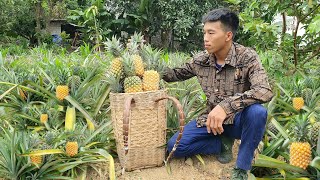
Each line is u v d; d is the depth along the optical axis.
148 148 2.82
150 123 2.78
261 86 2.52
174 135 2.94
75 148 2.75
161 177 2.81
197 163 3.02
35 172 2.70
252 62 2.64
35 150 2.63
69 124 3.31
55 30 16.19
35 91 3.74
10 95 4.00
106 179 2.79
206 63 2.85
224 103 2.49
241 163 2.56
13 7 13.52
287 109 3.73
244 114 2.57
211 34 2.62
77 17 11.59
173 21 11.69
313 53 5.23
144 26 12.10
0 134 3.15
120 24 12.14
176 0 11.25
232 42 2.76
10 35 14.62
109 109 3.79
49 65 5.02
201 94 4.13
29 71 4.84
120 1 12.04
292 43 5.02
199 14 11.80
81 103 3.81
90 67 4.55
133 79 2.74
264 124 2.53
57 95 3.68
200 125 2.85
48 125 3.39
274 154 2.84
